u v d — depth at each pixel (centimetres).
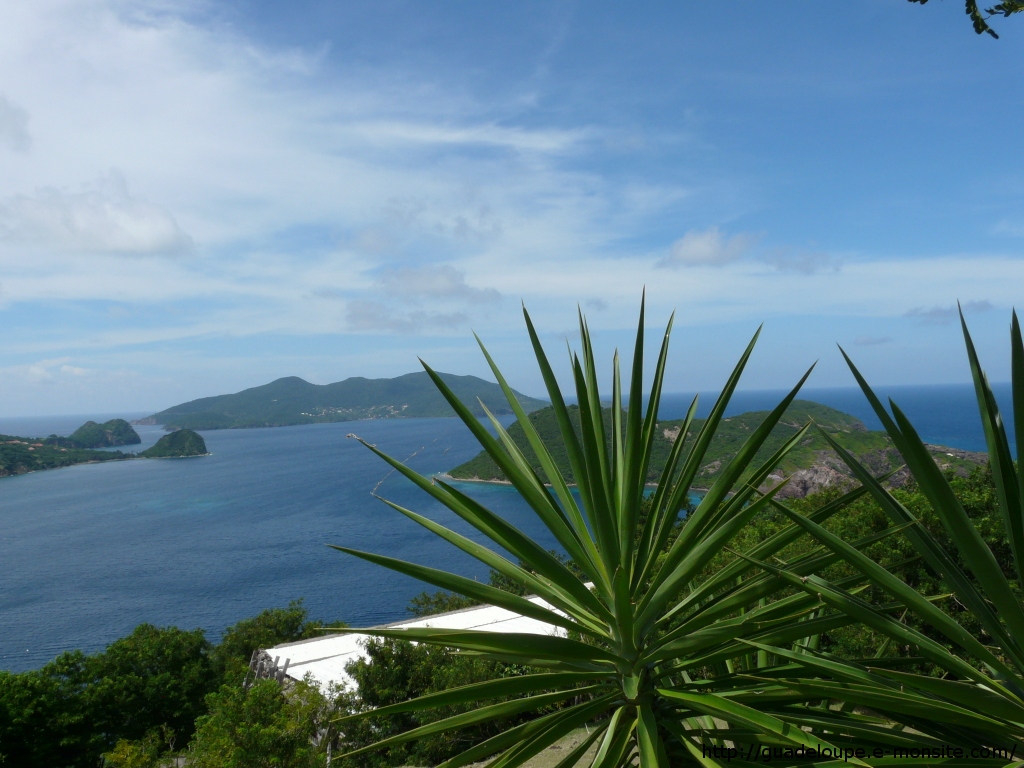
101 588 8019
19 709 1791
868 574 226
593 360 316
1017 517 212
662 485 311
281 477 17612
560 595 308
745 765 265
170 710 2239
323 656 1869
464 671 1137
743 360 286
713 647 309
